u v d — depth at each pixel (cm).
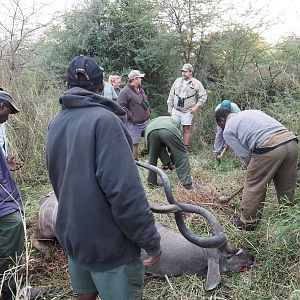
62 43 1016
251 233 376
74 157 191
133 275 205
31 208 459
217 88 852
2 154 296
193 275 329
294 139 376
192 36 890
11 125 579
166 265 330
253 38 872
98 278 202
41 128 601
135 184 185
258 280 319
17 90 616
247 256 340
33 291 311
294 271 319
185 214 416
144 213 187
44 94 668
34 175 575
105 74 999
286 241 333
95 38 1020
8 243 287
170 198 271
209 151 728
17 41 670
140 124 664
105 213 192
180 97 738
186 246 334
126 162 184
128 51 1008
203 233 388
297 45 714
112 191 182
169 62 945
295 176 385
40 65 774
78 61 201
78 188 191
